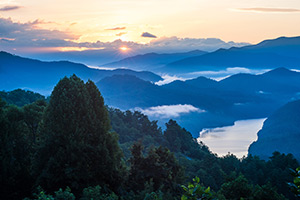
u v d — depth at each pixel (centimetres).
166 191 4244
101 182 3750
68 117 3831
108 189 3781
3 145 3938
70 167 3528
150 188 3881
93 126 3938
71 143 3638
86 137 3859
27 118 4722
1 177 3656
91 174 3641
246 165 12269
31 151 4503
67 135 3759
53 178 3531
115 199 3011
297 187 860
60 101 3912
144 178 4206
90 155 3775
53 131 3794
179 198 4203
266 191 4559
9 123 4222
